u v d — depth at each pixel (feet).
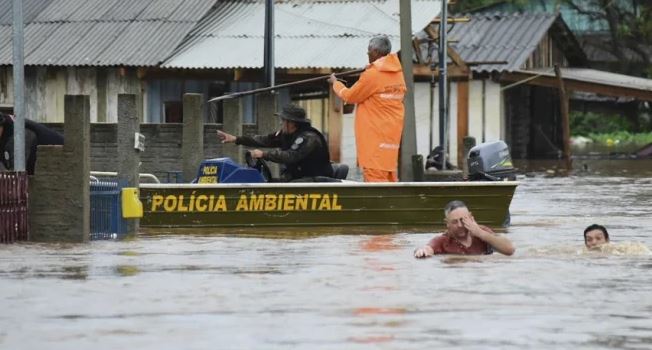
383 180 169.99
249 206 162.50
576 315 100.17
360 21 322.34
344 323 96.99
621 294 109.70
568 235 160.04
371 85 168.55
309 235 156.35
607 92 401.70
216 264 128.88
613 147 533.55
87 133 148.97
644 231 166.71
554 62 444.96
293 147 168.04
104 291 111.34
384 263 128.98
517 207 211.82
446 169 273.95
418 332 93.86
